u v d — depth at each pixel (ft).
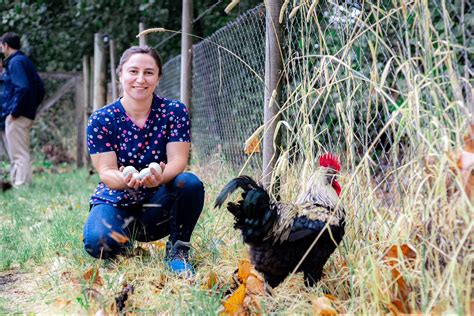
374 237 9.45
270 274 9.20
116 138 11.05
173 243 11.14
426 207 7.72
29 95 24.11
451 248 7.66
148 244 12.48
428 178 7.88
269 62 12.08
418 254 7.66
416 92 7.63
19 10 31.53
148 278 10.03
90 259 11.44
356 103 10.69
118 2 30.48
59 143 35.45
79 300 9.01
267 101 12.16
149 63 10.73
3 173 28.55
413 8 8.11
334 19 10.48
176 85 24.30
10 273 11.41
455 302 6.83
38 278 10.94
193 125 21.43
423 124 8.27
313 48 11.61
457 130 7.33
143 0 29.84
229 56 17.02
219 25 27.32
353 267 8.90
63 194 22.27
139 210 11.40
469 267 7.21
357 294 8.72
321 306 8.03
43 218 16.76
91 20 33.22
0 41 24.32
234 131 16.83
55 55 36.86
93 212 10.98
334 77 9.55
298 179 10.93
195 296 8.67
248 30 15.31
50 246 12.69
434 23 11.63
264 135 11.87
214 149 18.75
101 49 29.09
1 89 26.84
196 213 11.06
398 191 8.98
